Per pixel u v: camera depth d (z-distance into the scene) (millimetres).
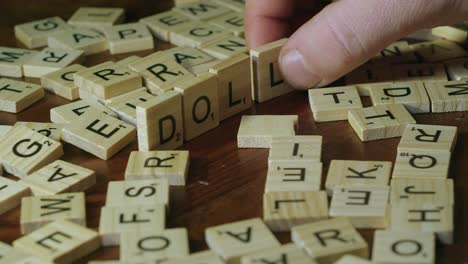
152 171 409
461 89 456
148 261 362
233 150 432
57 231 377
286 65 459
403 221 374
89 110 448
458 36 507
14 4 562
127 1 566
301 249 363
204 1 559
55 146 426
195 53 488
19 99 461
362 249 363
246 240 368
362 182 397
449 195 387
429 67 479
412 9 442
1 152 423
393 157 422
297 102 465
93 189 410
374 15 443
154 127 421
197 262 358
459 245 373
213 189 408
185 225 389
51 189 401
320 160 414
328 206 390
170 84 457
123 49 513
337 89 461
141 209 386
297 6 500
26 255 367
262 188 407
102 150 425
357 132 437
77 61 500
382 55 492
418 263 356
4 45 523
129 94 458
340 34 446
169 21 532
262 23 496
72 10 555
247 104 460
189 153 431
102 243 378
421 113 451
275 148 417
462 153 422
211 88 439
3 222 394
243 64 450
